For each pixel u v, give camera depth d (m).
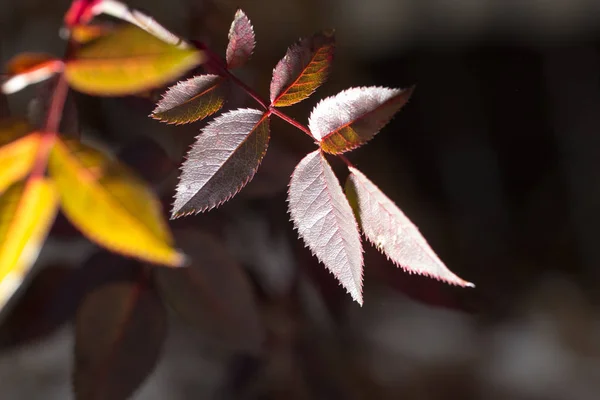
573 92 0.94
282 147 0.48
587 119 0.94
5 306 0.52
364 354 0.71
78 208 0.37
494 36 0.91
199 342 0.67
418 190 0.91
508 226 0.92
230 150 0.40
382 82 0.91
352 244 0.40
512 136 0.95
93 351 0.46
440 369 0.78
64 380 0.65
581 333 0.83
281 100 0.41
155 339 0.46
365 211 0.41
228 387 0.53
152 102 0.46
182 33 0.52
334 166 0.47
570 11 0.85
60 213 0.47
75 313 0.47
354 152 0.81
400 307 0.77
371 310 0.74
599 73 0.92
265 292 0.53
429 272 0.41
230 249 0.50
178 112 0.41
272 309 0.53
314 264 0.50
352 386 0.55
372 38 0.87
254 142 0.40
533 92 0.95
